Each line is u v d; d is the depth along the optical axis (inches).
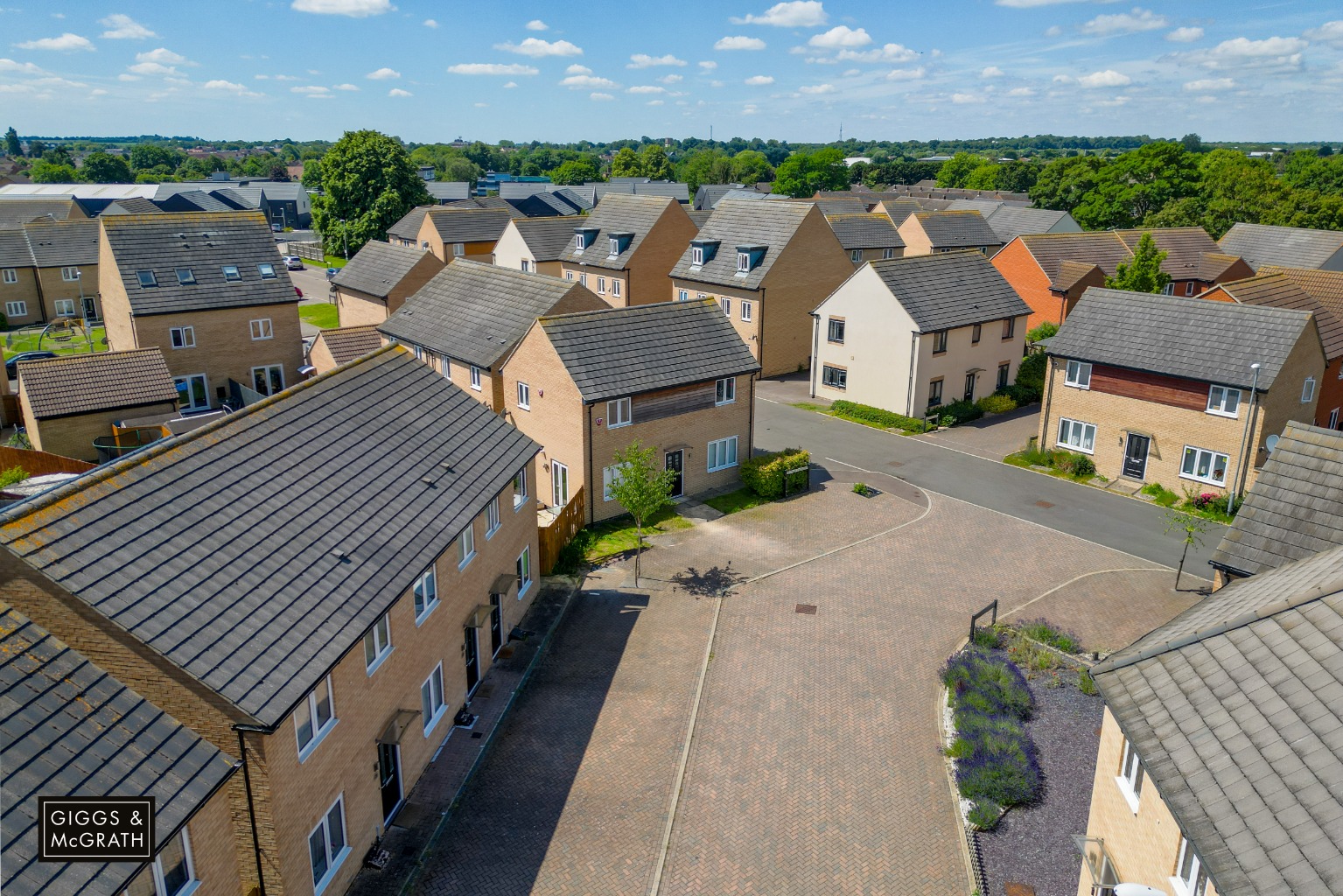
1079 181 4451.3
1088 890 608.4
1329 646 482.6
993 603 1034.7
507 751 837.8
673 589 1154.0
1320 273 2000.5
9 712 477.7
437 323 1747.0
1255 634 521.0
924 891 681.6
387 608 698.2
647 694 929.5
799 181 6481.3
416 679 781.3
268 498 711.7
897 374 1860.2
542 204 5452.8
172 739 534.6
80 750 490.6
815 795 783.1
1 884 420.5
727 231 2317.9
